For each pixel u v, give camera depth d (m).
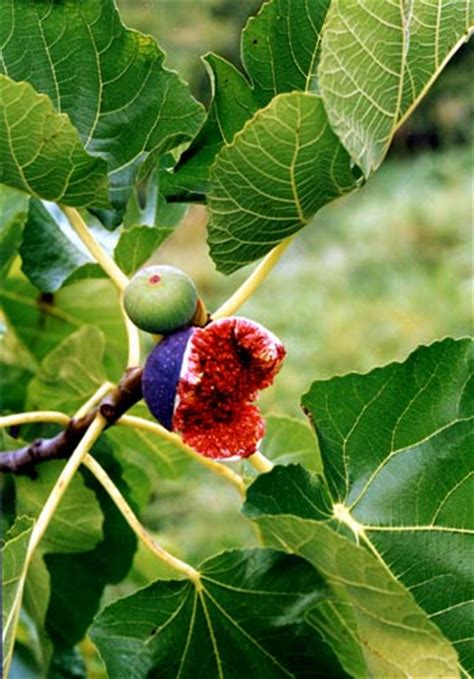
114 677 0.62
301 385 2.91
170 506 2.19
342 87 0.57
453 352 0.63
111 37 0.66
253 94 0.64
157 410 0.60
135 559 0.94
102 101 0.67
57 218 0.82
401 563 0.62
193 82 4.66
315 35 0.64
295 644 0.63
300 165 0.59
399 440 0.63
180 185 0.66
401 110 0.61
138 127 0.68
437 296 3.37
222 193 0.60
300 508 0.62
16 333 0.96
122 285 0.66
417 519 0.62
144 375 0.61
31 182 0.64
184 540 2.12
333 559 0.58
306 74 0.65
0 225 0.86
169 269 0.61
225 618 0.63
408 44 0.59
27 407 0.91
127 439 0.89
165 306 0.60
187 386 0.60
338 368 3.13
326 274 3.72
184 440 0.60
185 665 0.63
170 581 0.63
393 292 3.54
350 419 0.63
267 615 0.63
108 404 0.65
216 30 4.70
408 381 0.63
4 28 0.65
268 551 0.62
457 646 0.61
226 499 2.21
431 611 0.62
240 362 0.60
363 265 3.80
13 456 0.70
